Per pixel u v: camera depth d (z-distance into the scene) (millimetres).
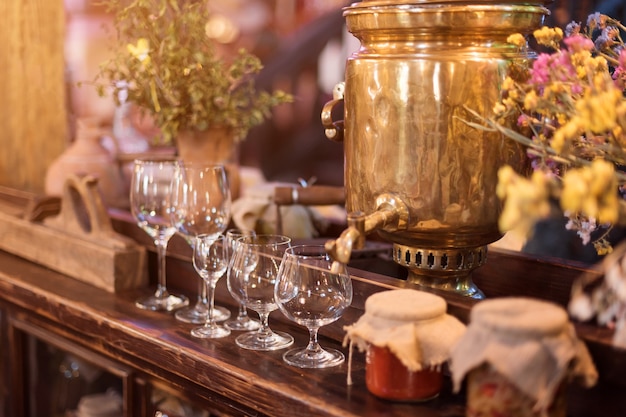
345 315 1110
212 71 1495
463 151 971
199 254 1188
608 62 1046
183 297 1378
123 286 1426
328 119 1121
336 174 4195
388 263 1253
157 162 1336
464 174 977
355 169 1047
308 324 1012
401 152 989
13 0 2154
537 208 663
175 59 1476
